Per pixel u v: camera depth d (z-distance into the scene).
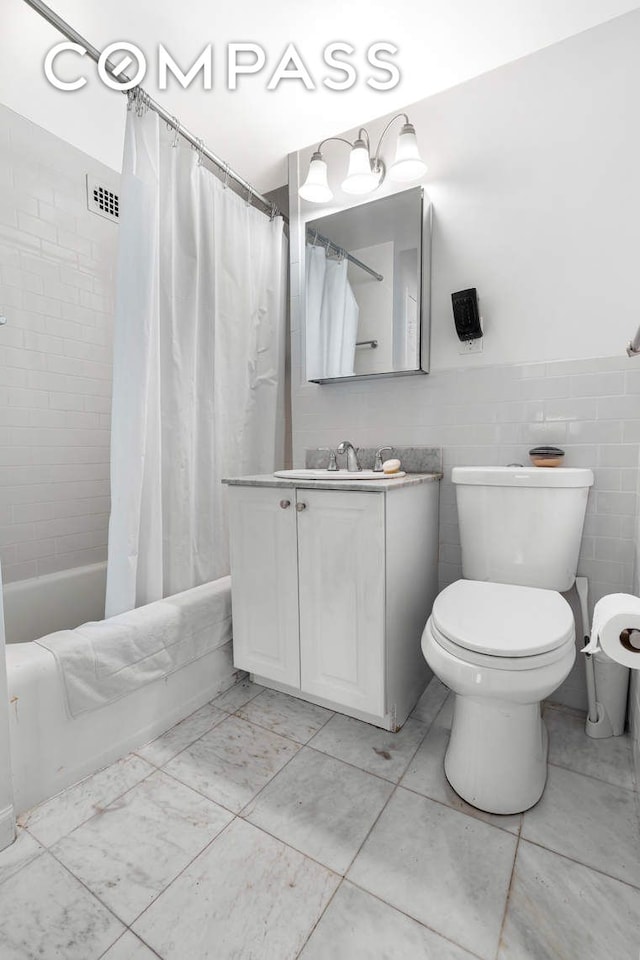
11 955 0.80
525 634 1.04
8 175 1.73
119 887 0.92
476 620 1.12
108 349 2.11
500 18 1.39
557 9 1.36
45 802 1.14
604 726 1.40
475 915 0.86
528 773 1.12
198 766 1.28
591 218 1.46
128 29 1.43
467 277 1.67
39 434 1.88
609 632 0.69
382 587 1.31
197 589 1.66
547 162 1.52
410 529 1.47
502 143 1.58
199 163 1.71
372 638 1.34
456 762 1.18
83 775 1.22
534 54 1.52
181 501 1.65
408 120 1.72
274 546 1.50
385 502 1.28
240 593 1.60
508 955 0.80
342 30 1.44
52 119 1.78
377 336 1.78
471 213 1.65
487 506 1.44
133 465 1.42
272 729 1.45
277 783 1.21
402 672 1.45
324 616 1.42
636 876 0.94
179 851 1.00
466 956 0.80
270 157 2.05
